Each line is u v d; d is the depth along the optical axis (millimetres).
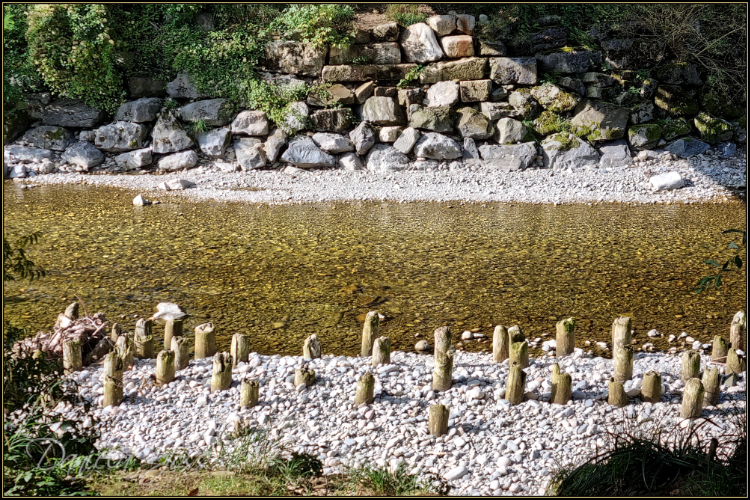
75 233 12219
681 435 5273
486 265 10602
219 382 6164
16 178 16875
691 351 6492
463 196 15836
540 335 7898
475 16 19562
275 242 11852
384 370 6617
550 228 13023
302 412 5875
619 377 6477
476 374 6617
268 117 18359
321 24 18531
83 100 17969
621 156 18375
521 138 18484
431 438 5520
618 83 18859
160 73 18422
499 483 4945
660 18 19094
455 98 18562
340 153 18406
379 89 18562
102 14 17297
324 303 8898
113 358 6199
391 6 19469
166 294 9125
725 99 19172
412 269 10375
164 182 16312
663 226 13242
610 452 4812
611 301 9039
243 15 18922
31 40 17250
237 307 8703
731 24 19141
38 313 8281
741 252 11375
